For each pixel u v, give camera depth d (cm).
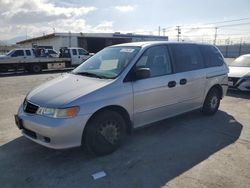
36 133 351
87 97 348
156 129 493
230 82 850
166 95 450
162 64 453
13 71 1852
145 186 304
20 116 372
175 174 329
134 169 343
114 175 329
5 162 365
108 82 378
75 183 312
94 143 362
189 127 506
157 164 356
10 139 448
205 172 333
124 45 470
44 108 344
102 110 365
